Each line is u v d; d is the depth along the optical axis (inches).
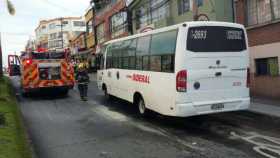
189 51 355.3
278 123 392.5
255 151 291.9
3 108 476.4
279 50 530.3
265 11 560.7
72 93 782.5
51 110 551.5
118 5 1369.3
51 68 701.3
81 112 521.0
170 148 308.5
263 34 563.5
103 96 705.0
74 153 305.7
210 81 366.6
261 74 583.5
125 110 523.5
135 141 337.7
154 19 1011.9
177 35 358.6
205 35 363.3
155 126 401.7
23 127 402.3
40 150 319.6
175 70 358.0
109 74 588.4
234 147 305.3
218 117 435.5
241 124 395.2
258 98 554.6
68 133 384.2
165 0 916.0
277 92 541.3
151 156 287.6
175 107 359.9
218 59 369.1
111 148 316.8
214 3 679.7
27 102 656.4
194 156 282.4
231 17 666.8
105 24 1601.9
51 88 707.4
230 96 378.9
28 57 687.7
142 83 440.5
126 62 501.0
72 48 2362.2
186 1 805.9
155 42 403.5
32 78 688.4
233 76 378.9
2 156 258.8
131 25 1215.6
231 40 377.4
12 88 895.7
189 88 357.7
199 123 407.8
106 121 443.5
